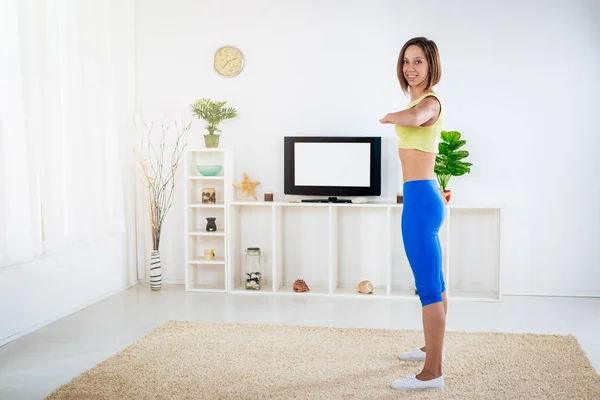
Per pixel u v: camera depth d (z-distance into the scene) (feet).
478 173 16.52
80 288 14.82
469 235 16.71
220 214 17.70
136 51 17.71
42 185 12.73
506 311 14.61
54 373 10.33
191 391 9.39
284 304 15.26
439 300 9.46
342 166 16.70
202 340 12.00
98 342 12.06
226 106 17.42
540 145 16.30
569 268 16.39
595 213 16.24
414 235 9.49
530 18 16.17
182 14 17.47
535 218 16.42
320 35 16.93
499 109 16.37
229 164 16.87
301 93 17.10
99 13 15.05
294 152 16.90
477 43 16.35
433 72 9.52
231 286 16.72
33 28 12.23
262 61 17.22
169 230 17.94
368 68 16.78
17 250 11.69
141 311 14.57
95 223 14.90
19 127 11.63
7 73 11.34
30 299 12.80
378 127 16.84
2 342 11.88
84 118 14.34
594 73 16.05
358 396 9.21
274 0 17.08
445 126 16.55
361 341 11.95
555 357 10.95
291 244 17.48
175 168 17.75
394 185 16.87
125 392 9.34
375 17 16.67
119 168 16.06
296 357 11.00
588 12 15.97
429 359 9.50
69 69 13.62
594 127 16.12
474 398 9.11
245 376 10.04
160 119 17.72
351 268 17.20
